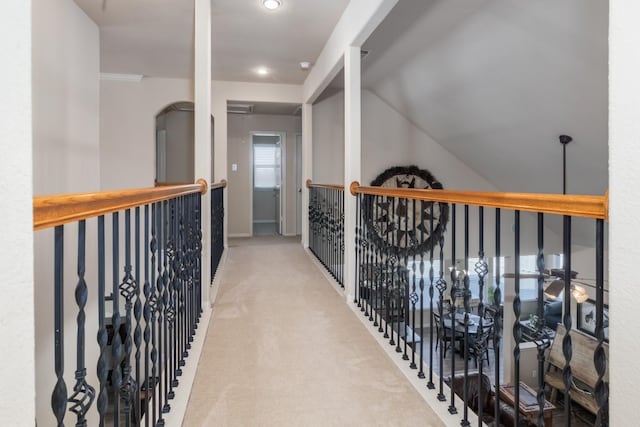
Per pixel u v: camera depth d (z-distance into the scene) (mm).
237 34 3934
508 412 3971
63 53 3221
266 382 1983
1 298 574
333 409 1764
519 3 2943
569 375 1126
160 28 3857
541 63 3371
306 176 5812
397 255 2520
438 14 3350
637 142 801
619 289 845
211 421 1664
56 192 3148
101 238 1045
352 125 3385
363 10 2926
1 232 574
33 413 638
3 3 579
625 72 820
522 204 1239
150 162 5527
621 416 843
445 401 1835
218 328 2672
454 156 6395
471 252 6492
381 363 2205
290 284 3789
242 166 7148
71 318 3191
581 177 4777
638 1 793
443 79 4520
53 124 3090
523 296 6586
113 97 5430
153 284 1584
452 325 1779
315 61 4746
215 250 4289
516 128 4543
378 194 2719
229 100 5645
